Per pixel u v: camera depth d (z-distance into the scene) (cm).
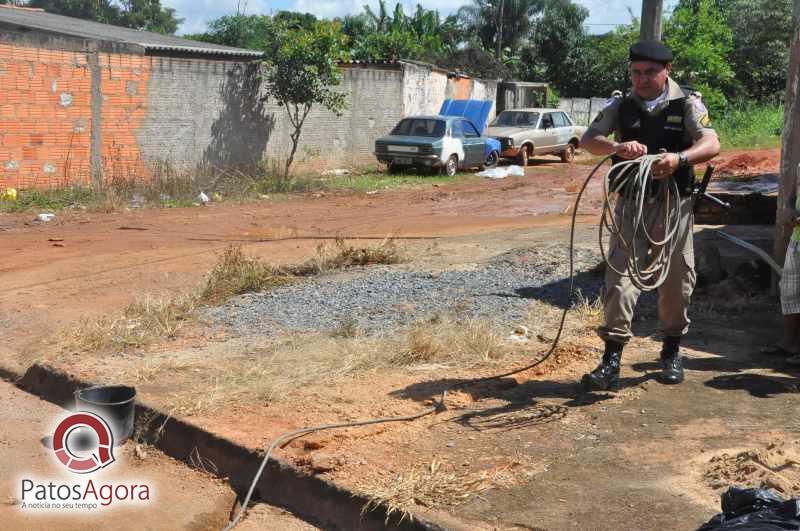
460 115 2800
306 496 427
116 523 425
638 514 378
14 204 1540
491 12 5056
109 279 955
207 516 433
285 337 693
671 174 501
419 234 1292
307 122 2270
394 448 459
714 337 659
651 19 1218
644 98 512
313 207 1678
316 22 2097
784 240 731
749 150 3030
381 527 390
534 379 573
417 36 4362
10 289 904
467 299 797
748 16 4538
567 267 914
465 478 416
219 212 1580
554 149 2739
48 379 613
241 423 503
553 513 381
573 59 4959
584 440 465
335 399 540
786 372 575
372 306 784
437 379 577
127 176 1814
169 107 1902
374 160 2509
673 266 525
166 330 712
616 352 532
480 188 2036
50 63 1669
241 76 2050
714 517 340
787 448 443
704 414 499
